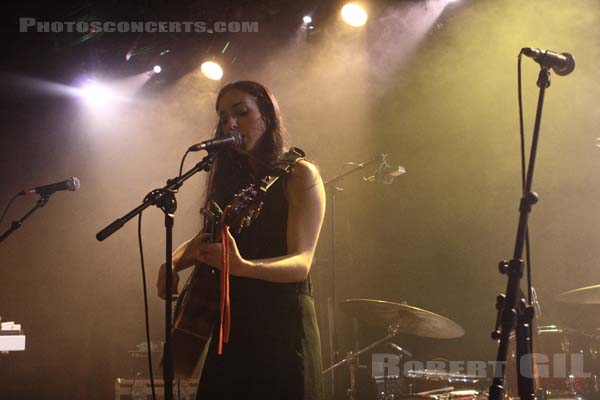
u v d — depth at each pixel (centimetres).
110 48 825
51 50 833
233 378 226
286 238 236
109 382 823
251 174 261
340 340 798
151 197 255
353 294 872
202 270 244
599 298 534
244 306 230
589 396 529
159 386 671
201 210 252
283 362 225
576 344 564
